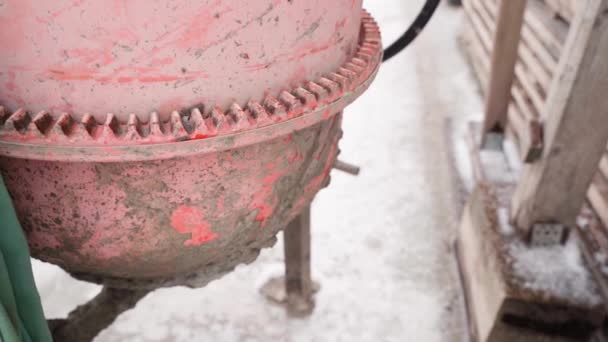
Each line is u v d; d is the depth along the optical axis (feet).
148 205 3.04
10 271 2.90
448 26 25.00
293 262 9.18
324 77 3.29
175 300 10.11
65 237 3.23
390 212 12.46
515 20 10.59
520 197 8.25
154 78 2.64
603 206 8.51
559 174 7.35
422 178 13.76
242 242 3.77
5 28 2.48
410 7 28.19
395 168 14.21
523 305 7.18
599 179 8.83
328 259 11.02
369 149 15.14
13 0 2.40
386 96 18.42
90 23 2.45
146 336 9.37
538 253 7.86
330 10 3.12
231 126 2.71
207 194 3.11
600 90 6.53
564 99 6.74
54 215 3.09
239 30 2.69
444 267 10.79
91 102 2.67
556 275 7.41
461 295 10.07
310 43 3.08
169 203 3.06
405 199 12.92
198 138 2.65
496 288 7.60
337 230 11.88
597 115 6.75
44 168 2.86
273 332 9.41
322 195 13.06
